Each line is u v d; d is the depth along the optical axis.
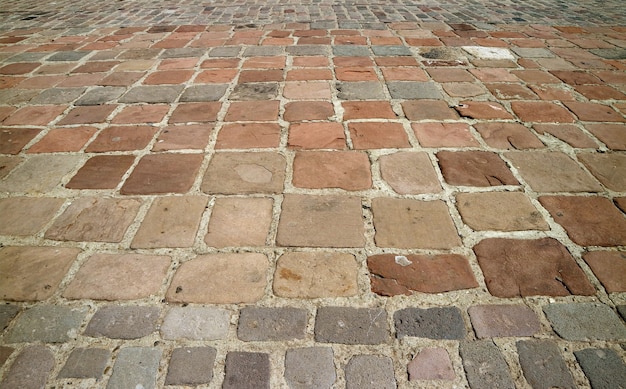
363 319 1.24
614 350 1.15
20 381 1.09
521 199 1.69
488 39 3.46
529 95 2.51
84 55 3.21
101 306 1.29
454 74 2.80
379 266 1.41
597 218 1.59
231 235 1.54
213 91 2.60
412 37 3.52
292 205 1.67
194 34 3.67
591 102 2.42
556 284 1.34
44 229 1.57
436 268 1.40
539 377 1.09
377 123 2.22
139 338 1.20
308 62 3.01
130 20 4.12
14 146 2.06
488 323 1.22
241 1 4.82
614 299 1.29
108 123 2.26
